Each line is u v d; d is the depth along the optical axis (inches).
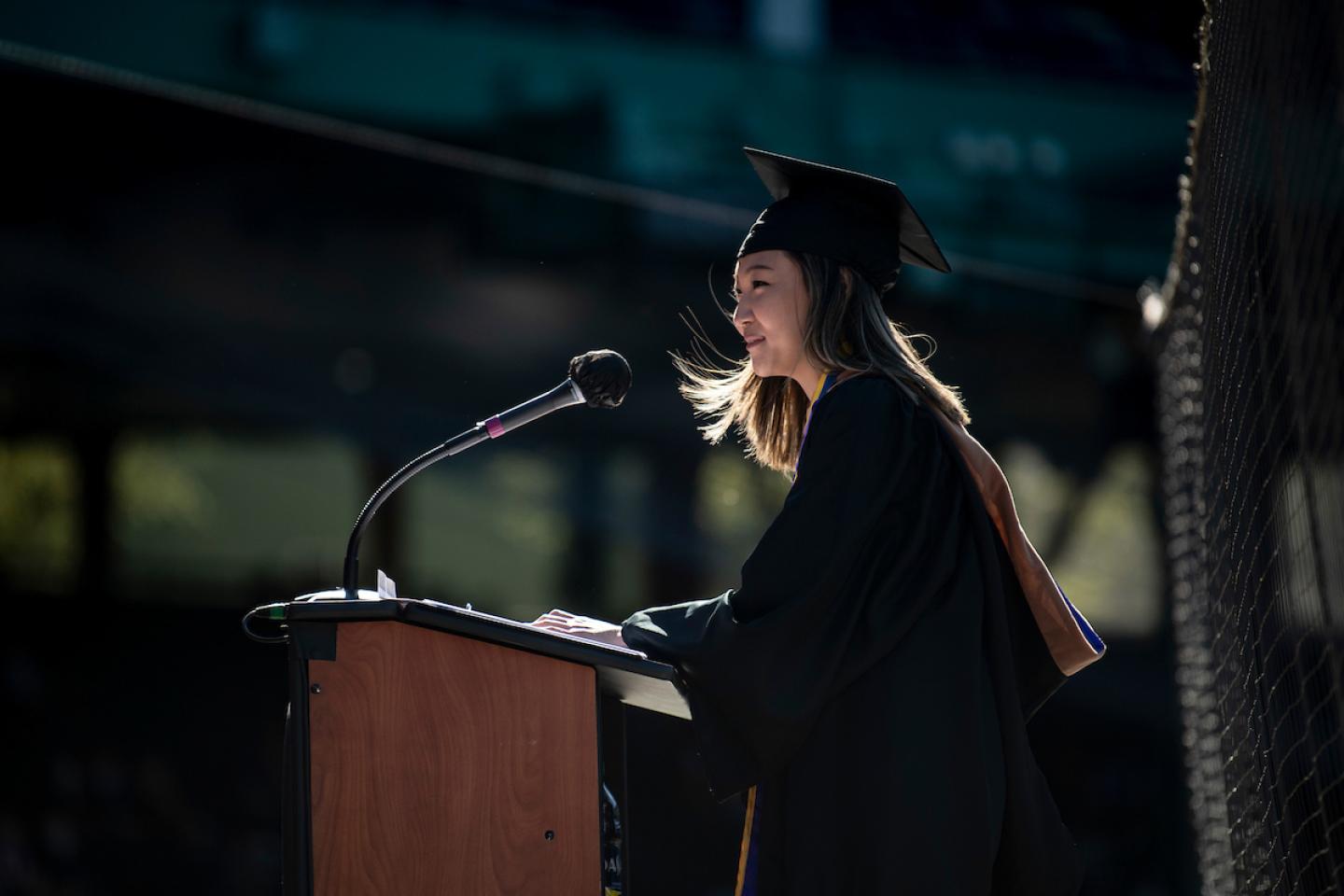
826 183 283.0
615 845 271.0
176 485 2454.5
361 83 1539.1
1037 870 262.5
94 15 1483.8
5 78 1536.7
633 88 1561.3
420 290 1696.6
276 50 1515.7
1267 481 253.4
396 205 1658.5
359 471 2256.4
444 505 2372.0
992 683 260.8
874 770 250.7
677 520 1898.4
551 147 1589.6
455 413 1754.4
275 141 1609.3
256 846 1707.7
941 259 293.1
